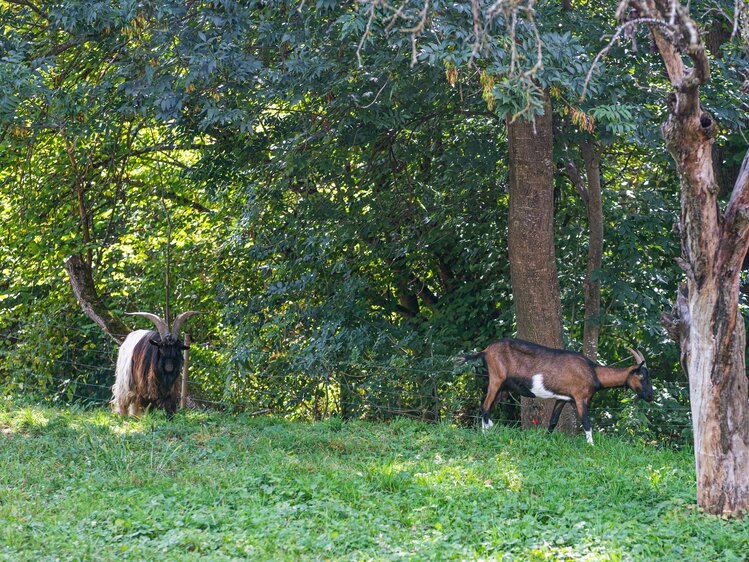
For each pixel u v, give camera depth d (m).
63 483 9.17
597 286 13.98
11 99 11.23
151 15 11.72
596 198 13.70
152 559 6.71
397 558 6.78
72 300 18.44
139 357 13.18
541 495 9.01
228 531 7.53
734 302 8.05
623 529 7.62
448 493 8.82
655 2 7.32
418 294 18.28
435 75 11.51
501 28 9.97
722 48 12.62
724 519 8.16
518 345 12.75
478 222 16.14
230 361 16.41
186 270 18.69
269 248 16.42
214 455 10.58
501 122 14.29
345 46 11.67
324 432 12.61
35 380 17.55
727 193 15.49
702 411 8.30
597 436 12.66
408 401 15.85
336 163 14.66
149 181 18.50
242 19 11.30
